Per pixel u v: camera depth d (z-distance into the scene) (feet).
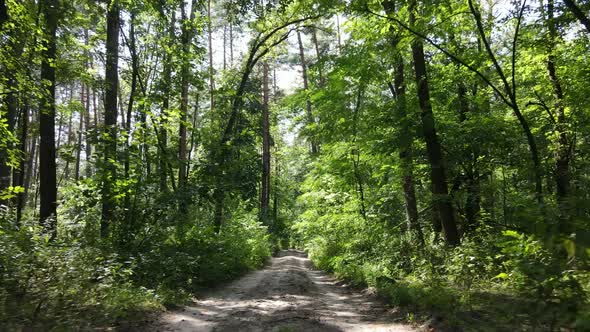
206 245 50.19
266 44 76.95
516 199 42.57
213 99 87.45
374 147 43.83
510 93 33.83
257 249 73.51
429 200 45.29
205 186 47.19
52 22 43.50
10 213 35.01
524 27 37.09
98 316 23.57
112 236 39.99
